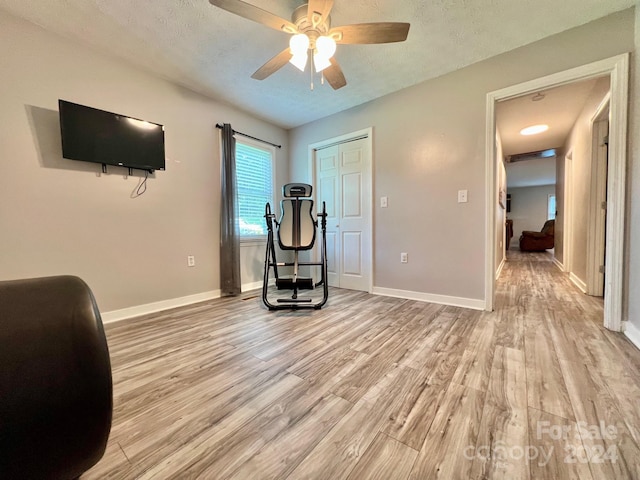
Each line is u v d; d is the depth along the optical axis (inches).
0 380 23.2
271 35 82.6
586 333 76.7
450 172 106.6
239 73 103.6
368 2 70.2
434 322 88.7
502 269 189.2
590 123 117.7
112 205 94.4
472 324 86.1
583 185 129.9
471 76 99.8
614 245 77.4
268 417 44.8
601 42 77.2
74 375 26.6
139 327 87.4
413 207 116.8
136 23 77.7
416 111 113.7
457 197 105.4
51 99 81.4
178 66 99.0
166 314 101.0
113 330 84.9
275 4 71.3
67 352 26.5
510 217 407.5
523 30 81.7
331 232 150.8
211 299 123.1
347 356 66.1
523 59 89.2
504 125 152.6
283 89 116.2
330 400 49.1
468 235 103.7
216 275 127.0
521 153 215.2
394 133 120.6
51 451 25.6
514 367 59.0
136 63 97.1
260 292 137.9
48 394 25.2
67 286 29.8
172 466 35.6
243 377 57.2
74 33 81.8
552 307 102.2
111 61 93.0
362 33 66.0
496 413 44.6
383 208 126.0
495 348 68.6
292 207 108.3
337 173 146.2
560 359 62.0
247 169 143.3
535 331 79.1
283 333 81.4
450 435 40.1
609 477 32.8
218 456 37.1
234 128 134.4
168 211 109.6
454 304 108.0
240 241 138.9
